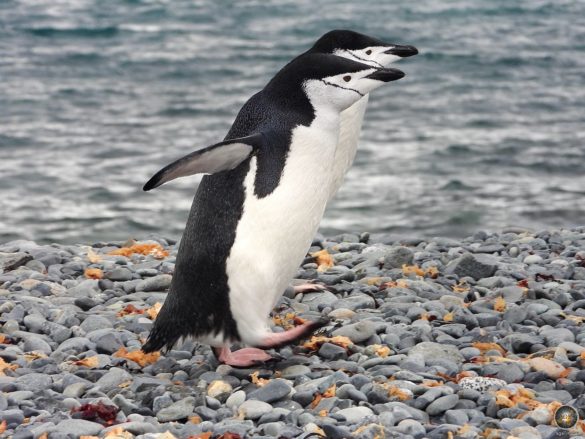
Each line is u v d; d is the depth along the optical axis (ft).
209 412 30.14
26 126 160.25
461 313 39.32
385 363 33.86
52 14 332.60
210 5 362.12
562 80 216.54
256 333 33.19
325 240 57.06
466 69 232.94
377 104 184.65
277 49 272.31
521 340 35.73
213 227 32.76
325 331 36.88
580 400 29.94
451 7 363.35
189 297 33.40
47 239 95.20
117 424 29.01
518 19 338.95
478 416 29.30
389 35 301.02
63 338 37.78
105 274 47.34
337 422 28.78
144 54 257.96
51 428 28.22
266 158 32.35
